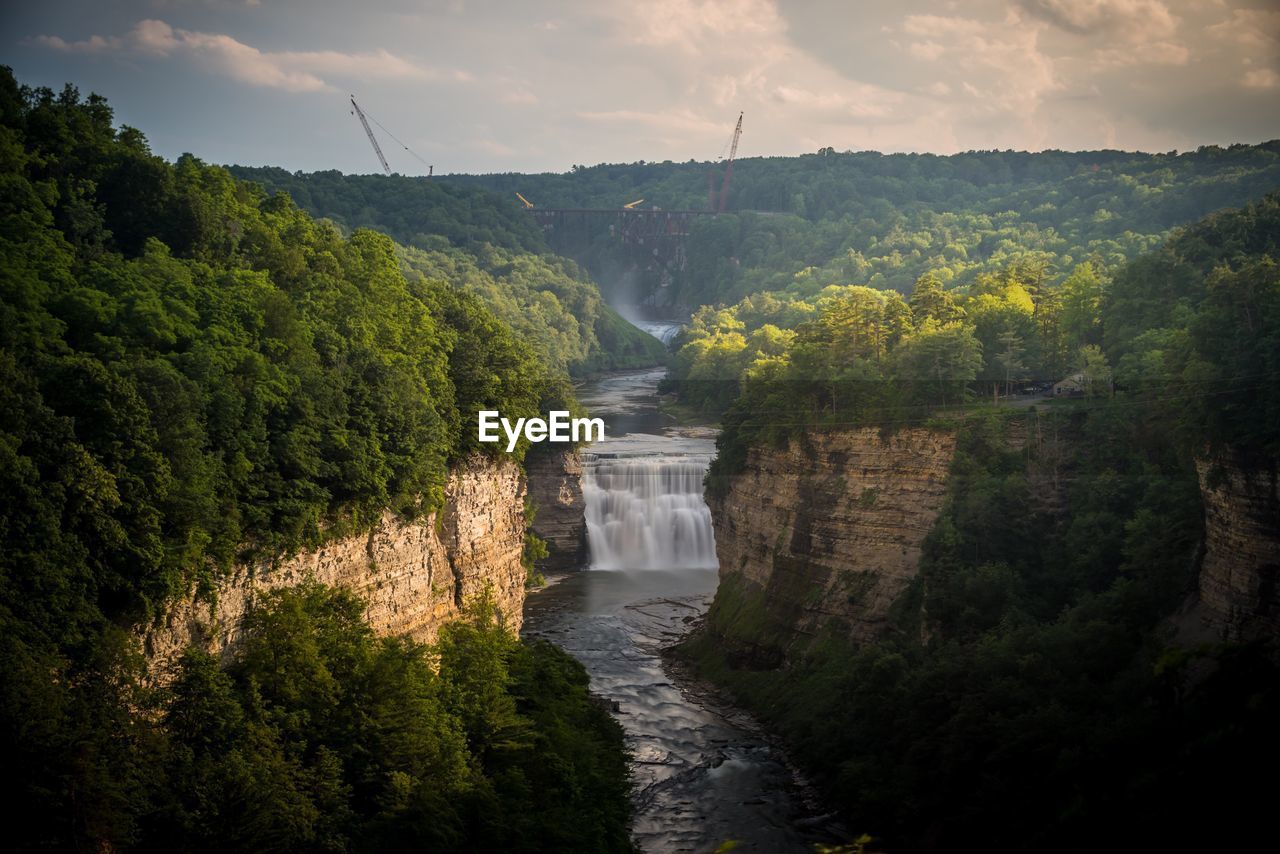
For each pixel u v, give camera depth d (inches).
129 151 3351.4
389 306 3786.9
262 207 3976.4
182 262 3080.7
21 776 1876.2
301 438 2726.4
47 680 1951.3
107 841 1964.8
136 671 2155.5
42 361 2285.9
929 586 4025.6
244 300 2918.3
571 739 3348.9
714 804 3506.4
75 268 2839.6
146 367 2395.4
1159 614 3479.3
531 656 3779.5
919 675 3535.9
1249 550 3211.1
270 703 2407.7
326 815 2327.8
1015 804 2984.7
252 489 2554.1
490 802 2738.7
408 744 2600.9
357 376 3115.2
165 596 2214.6
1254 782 2514.8
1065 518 4153.5
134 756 2060.8
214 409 2536.9
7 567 1995.6
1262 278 3764.8
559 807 2992.1
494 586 3878.0
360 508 2928.2
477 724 3058.6
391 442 3134.8
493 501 3922.2
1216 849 2485.2
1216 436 3304.6
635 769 3752.5
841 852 1275.8
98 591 2126.0
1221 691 2768.2
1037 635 3454.7
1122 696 3090.6
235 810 2121.1
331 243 3858.3
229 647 2434.8
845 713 3823.8
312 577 2719.0
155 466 2269.9
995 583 3841.0
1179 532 3641.7
